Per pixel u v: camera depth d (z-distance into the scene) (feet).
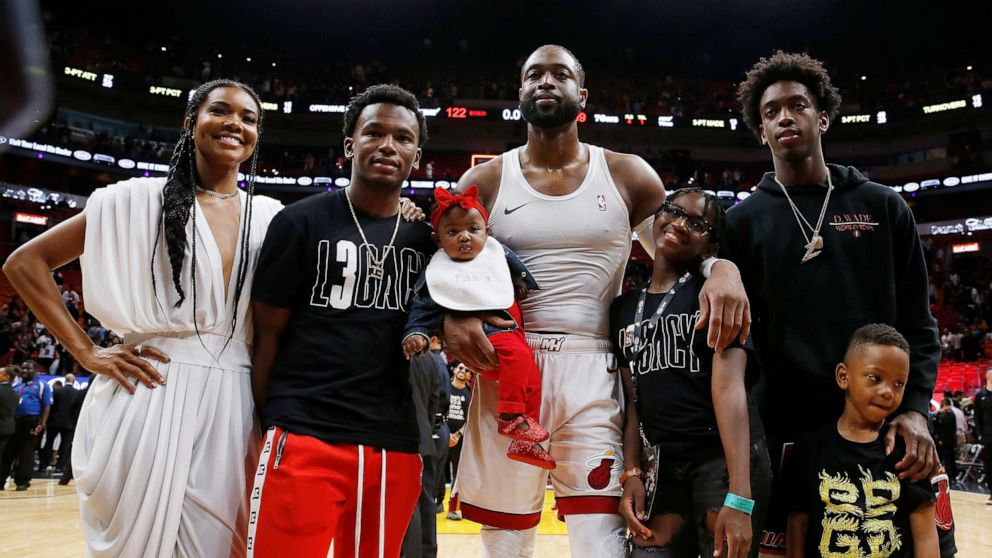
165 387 7.18
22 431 32.04
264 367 7.73
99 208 7.42
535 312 8.84
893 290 8.35
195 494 7.02
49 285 7.39
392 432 7.38
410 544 11.96
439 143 88.94
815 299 8.32
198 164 8.04
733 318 7.17
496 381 8.57
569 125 9.12
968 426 43.52
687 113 91.97
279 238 7.50
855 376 7.70
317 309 7.45
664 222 8.15
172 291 7.39
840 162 90.48
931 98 88.12
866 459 7.66
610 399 8.52
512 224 9.01
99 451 6.89
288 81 93.56
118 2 90.63
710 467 7.41
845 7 90.43
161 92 82.33
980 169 77.36
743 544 6.82
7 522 22.20
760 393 8.76
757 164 91.09
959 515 26.81
